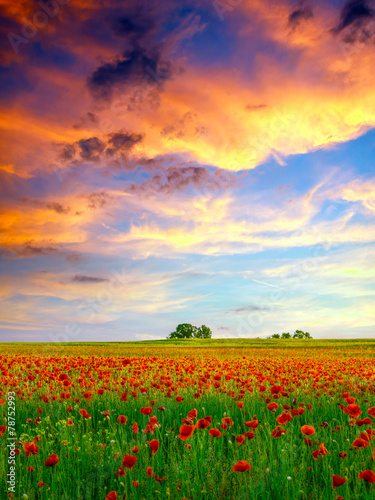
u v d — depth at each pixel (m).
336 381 10.34
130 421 6.90
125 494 3.57
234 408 7.56
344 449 4.98
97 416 7.34
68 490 4.22
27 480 4.36
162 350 35.75
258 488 3.96
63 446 5.19
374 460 4.13
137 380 9.94
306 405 7.75
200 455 4.80
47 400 7.44
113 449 4.94
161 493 3.91
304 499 3.84
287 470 4.29
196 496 3.94
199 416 7.13
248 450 4.86
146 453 4.83
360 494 3.73
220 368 13.11
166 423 6.69
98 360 15.35
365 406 7.70
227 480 4.13
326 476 4.10
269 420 6.73
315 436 5.42
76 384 9.58
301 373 11.76
